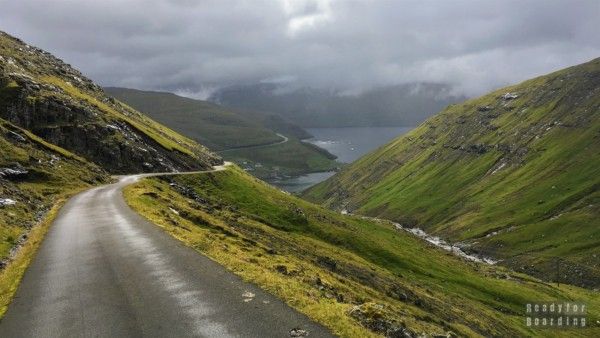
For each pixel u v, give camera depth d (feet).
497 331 323.78
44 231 165.99
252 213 457.27
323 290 116.06
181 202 307.37
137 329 69.77
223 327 68.74
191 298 82.58
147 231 155.94
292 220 474.49
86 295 87.97
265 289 87.40
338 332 67.51
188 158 577.43
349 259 371.15
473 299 440.45
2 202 194.49
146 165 475.72
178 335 66.69
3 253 131.13
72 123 466.70
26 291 93.15
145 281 95.04
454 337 167.63
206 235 172.65
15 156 309.01
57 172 323.16
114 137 479.82
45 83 533.14
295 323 70.13
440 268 524.93
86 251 128.98
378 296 230.89
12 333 71.41
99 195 275.59
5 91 456.45
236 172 640.58
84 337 68.03
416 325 160.86
